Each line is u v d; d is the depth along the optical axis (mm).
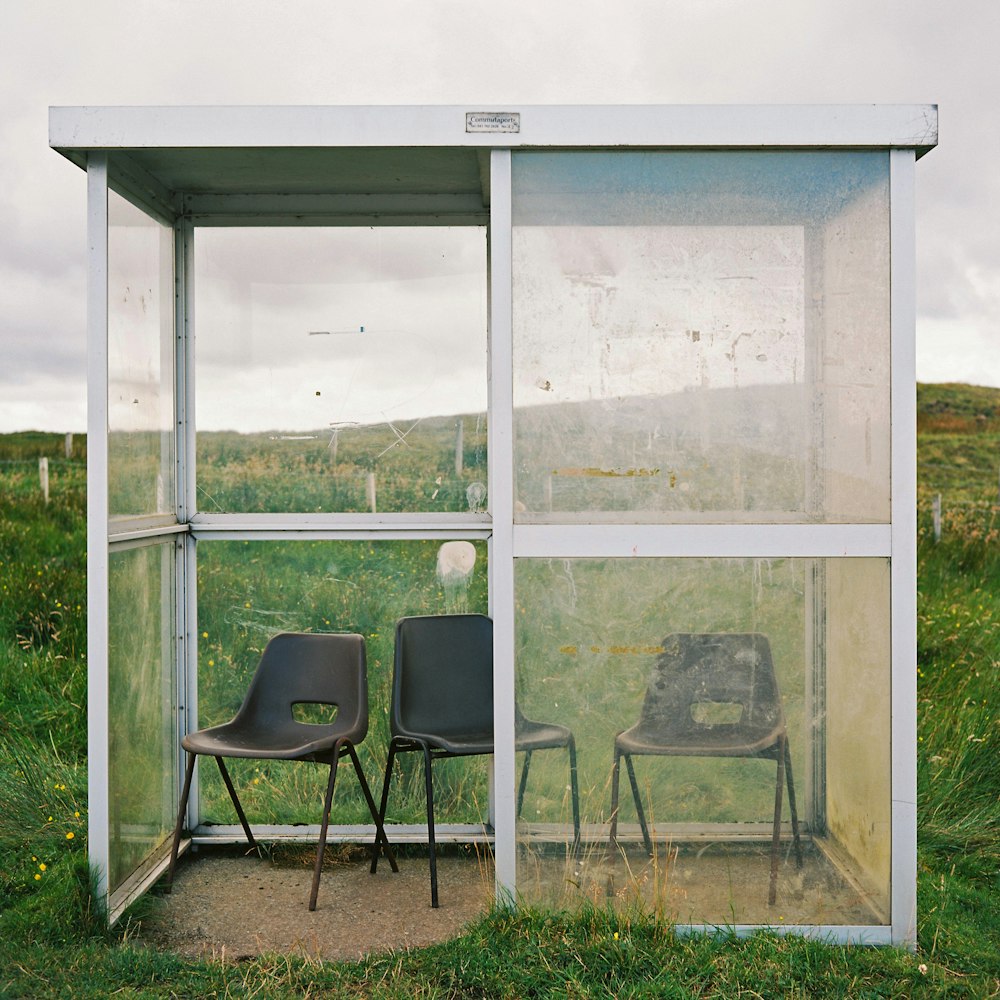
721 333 3182
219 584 4215
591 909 3098
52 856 3754
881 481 3174
